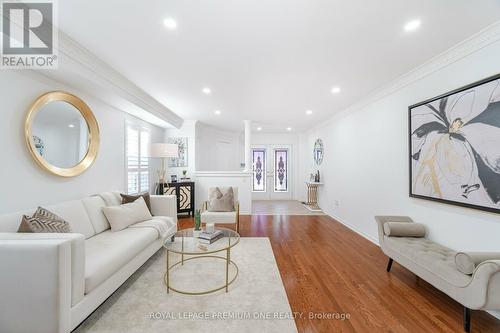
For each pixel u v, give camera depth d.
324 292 2.12
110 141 3.40
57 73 2.21
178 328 1.63
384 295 2.07
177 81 2.96
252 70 2.61
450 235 2.18
